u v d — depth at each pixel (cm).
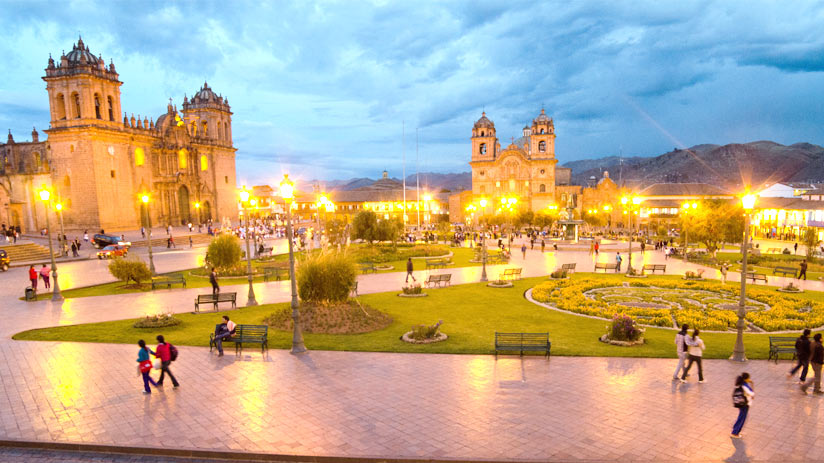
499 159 11238
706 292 3047
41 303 2742
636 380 1490
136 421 1223
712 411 1262
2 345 1880
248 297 2714
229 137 10000
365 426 1188
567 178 14225
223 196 9681
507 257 4869
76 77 6631
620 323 1920
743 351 1666
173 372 1583
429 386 1449
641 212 11406
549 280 3531
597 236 7475
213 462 1062
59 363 1664
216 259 3797
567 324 2234
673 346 1856
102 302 2773
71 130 6694
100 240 5488
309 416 1246
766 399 1338
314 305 2308
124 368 1616
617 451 1059
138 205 7575
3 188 6956
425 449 1073
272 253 5328
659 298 2841
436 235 8144
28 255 4728
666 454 1047
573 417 1230
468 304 2697
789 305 2570
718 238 4712
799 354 1441
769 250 5622
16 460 1067
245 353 1789
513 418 1225
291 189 1791
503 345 1731
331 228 5919
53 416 1256
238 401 1343
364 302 2712
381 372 1574
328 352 1794
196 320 2311
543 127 11062
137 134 7494
